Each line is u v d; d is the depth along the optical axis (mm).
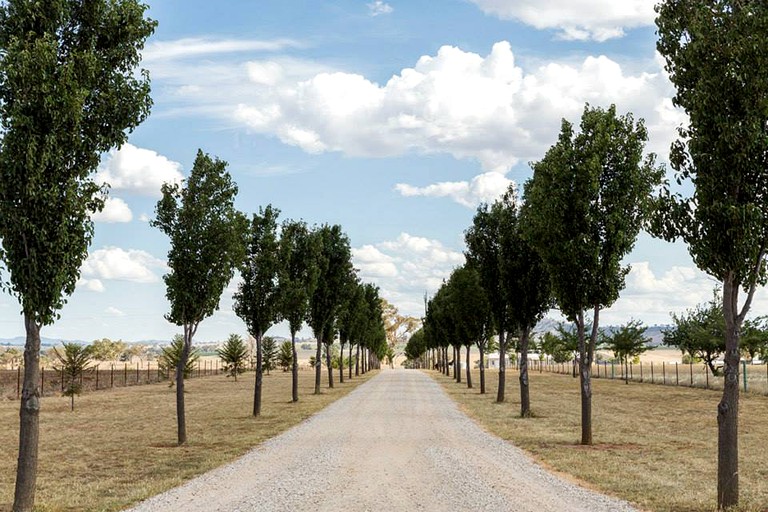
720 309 49281
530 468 15039
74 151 11648
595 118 19703
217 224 20750
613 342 59188
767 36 10789
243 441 20359
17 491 11094
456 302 46719
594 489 12664
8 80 11008
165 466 15875
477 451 17766
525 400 28266
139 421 28047
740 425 23859
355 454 17141
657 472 14492
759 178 11023
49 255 11172
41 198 11102
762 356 48438
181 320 20641
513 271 28984
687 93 11539
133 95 12711
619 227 19453
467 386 54625
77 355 37781
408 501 11336
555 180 19891
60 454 18375
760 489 12492
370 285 84000
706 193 11125
